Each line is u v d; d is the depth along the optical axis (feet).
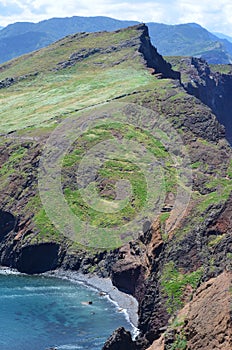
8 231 325.01
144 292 224.94
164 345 158.81
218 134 361.51
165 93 405.18
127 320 228.84
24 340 207.92
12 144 381.40
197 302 162.30
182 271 207.72
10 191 342.85
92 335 213.05
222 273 170.09
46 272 299.58
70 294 261.44
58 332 215.72
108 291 265.13
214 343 144.15
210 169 328.70
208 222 215.92
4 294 259.80
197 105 384.88
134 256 266.57
